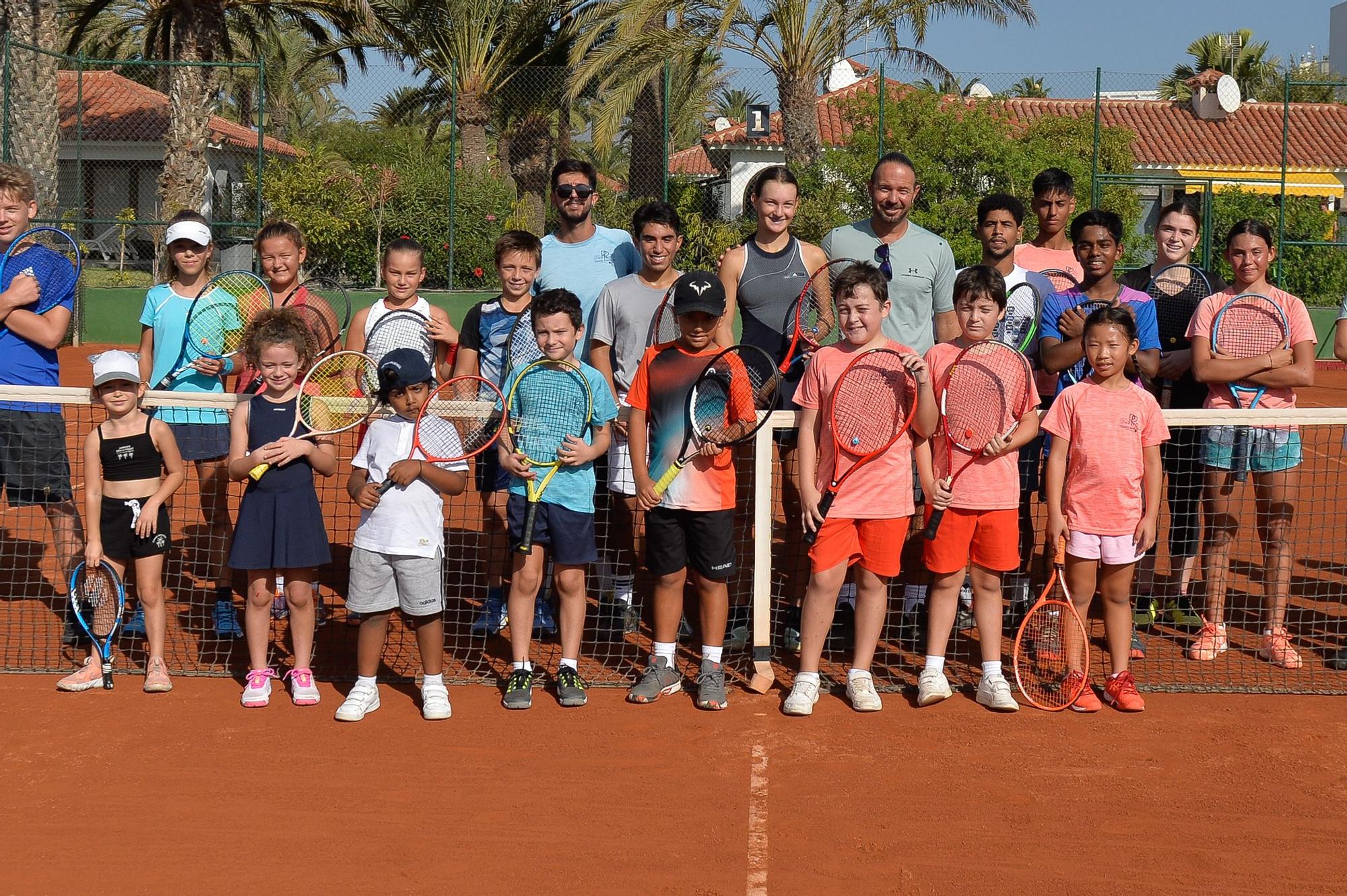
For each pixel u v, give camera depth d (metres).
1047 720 4.83
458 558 6.75
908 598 5.77
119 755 4.39
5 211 5.52
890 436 4.86
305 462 4.89
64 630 5.70
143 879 3.54
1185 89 31.50
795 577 5.68
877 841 3.79
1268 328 5.51
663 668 5.08
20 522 7.79
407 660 5.55
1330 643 5.83
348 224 20.97
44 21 16.64
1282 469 5.45
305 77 40.16
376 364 5.19
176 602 6.30
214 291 5.84
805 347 5.57
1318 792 4.16
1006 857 3.70
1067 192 6.08
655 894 3.48
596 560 5.00
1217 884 3.56
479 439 5.07
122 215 22.09
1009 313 5.70
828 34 18.55
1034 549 6.16
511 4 22.81
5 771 4.25
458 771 4.29
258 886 3.51
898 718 4.84
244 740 4.55
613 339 5.61
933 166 17.55
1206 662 5.55
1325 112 28.05
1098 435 4.92
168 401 5.24
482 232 20.67
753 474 5.69
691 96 23.12
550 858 3.67
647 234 5.39
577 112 31.44
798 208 17.58
